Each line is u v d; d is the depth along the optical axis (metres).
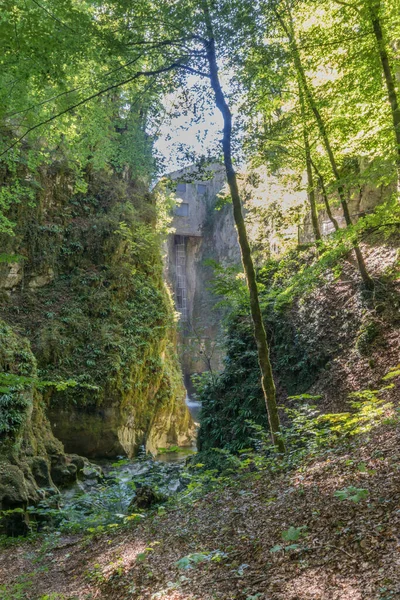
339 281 14.48
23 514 10.93
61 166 21.59
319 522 4.16
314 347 13.80
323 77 15.18
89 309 21.03
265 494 6.02
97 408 19.08
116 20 7.98
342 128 11.93
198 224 47.16
